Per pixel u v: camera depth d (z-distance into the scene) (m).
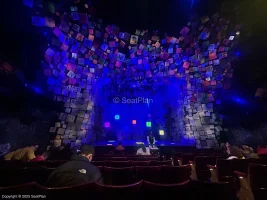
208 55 11.09
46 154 6.25
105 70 11.79
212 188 1.81
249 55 9.49
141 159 5.65
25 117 7.62
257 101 9.59
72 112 10.20
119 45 11.12
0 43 6.11
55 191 1.54
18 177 2.80
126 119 17.53
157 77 13.07
